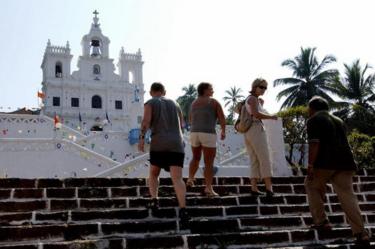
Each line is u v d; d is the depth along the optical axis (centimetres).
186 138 2211
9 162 1864
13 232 469
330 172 520
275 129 931
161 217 566
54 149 1930
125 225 510
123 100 5850
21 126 3044
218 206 614
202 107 663
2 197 577
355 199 515
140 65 6128
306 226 580
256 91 692
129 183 689
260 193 685
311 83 3753
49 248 442
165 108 564
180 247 482
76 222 533
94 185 668
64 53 5700
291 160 1567
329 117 539
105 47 6019
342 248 499
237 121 714
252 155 693
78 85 5641
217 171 1156
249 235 509
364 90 3550
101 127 5522
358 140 1795
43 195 598
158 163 548
